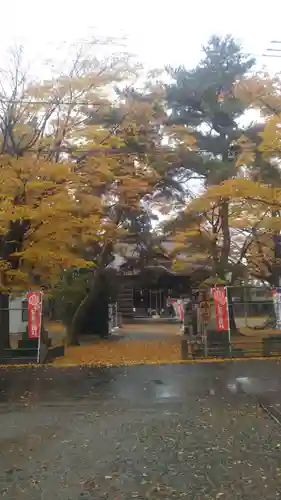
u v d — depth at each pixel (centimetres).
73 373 1380
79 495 516
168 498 507
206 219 2280
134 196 1942
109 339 2512
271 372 1323
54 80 1614
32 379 1286
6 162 1446
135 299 5191
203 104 2075
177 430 762
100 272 2286
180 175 2211
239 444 685
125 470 589
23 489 533
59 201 1501
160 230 2431
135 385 1170
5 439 727
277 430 755
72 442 706
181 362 1552
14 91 1602
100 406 946
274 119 1541
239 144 2006
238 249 2762
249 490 524
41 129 1622
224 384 1158
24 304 2588
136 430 766
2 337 1700
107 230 1902
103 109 1714
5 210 1417
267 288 1891
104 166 1594
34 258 1625
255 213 2089
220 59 2167
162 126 2048
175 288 3816
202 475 569
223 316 1662
